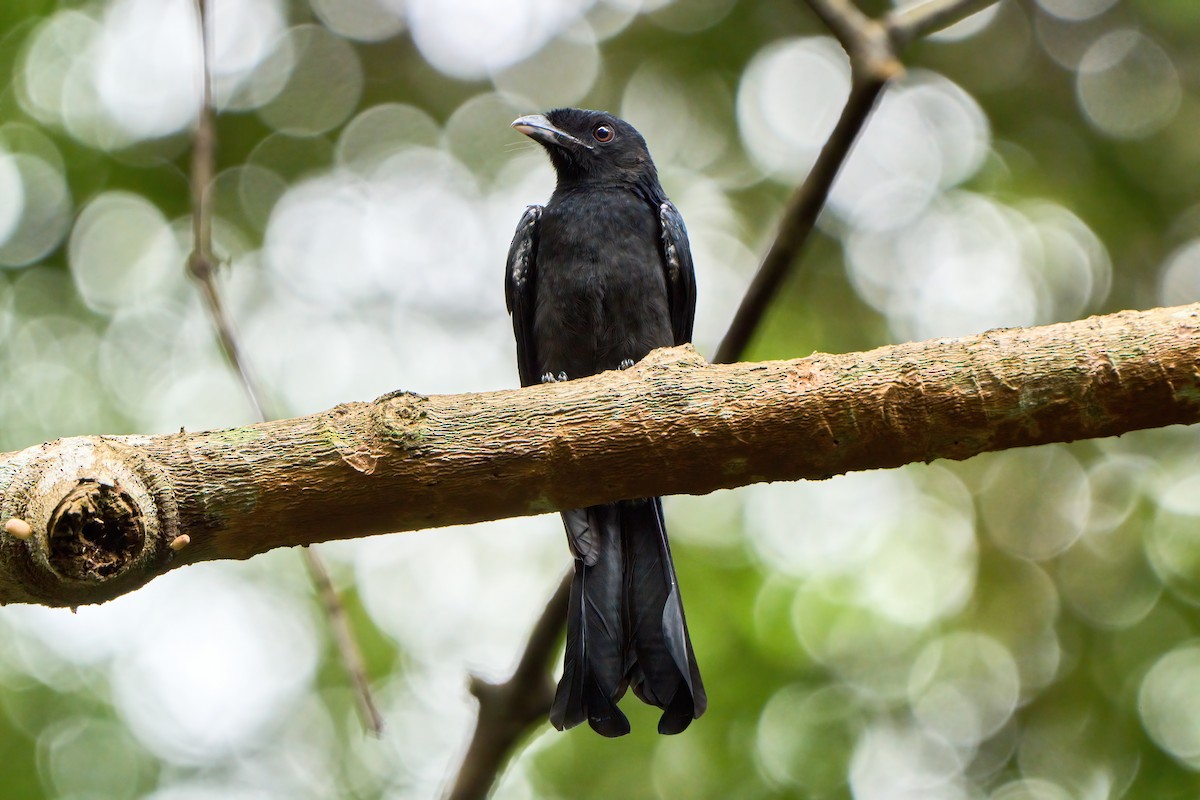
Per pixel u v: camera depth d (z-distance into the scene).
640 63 15.77
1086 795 11.55
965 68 16.23
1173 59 15.95
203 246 7.21
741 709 10.79
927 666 11.58
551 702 7.46
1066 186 15.26
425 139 15.68
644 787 10.45
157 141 13.46
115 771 10.88
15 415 12.50
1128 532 13.24
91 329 13.16
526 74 15.97
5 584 5.09
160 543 5.32
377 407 5.63
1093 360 5.39
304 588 12.36
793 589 11.55
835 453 5.66
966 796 11.21
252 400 6.88
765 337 13.84
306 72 15.74
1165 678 11.93
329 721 11.53
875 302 14.72
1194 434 13.70
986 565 13.41
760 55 15.47
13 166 13.09
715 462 5.70
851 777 10.56
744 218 14.70
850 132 6.88
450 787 7.50
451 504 5.69
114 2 13.62
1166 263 15.03
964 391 5.47
